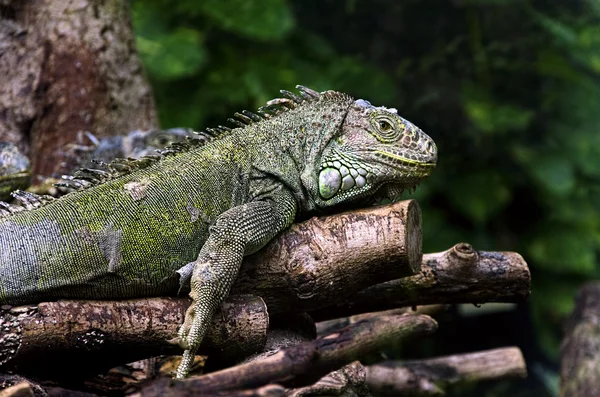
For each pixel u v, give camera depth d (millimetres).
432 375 8750
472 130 13336
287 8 12781
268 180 5859
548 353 13375
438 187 13148
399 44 14539
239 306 5633
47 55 9648
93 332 5273
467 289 6660
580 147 13375
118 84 10078
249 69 12766
